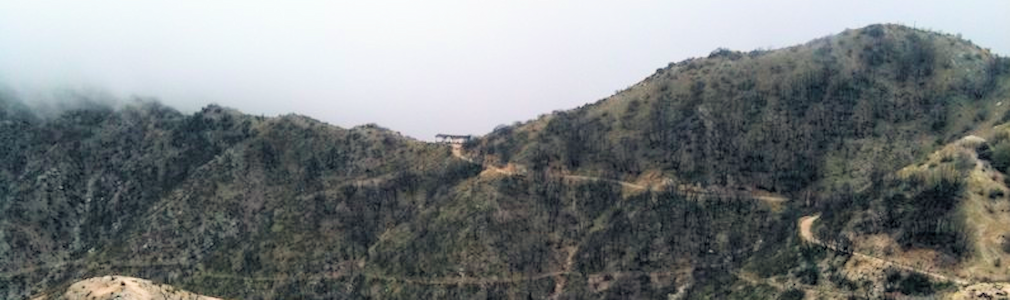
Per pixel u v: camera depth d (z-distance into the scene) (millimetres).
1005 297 187250
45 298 191500
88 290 186250
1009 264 198750
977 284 194625
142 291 190625
